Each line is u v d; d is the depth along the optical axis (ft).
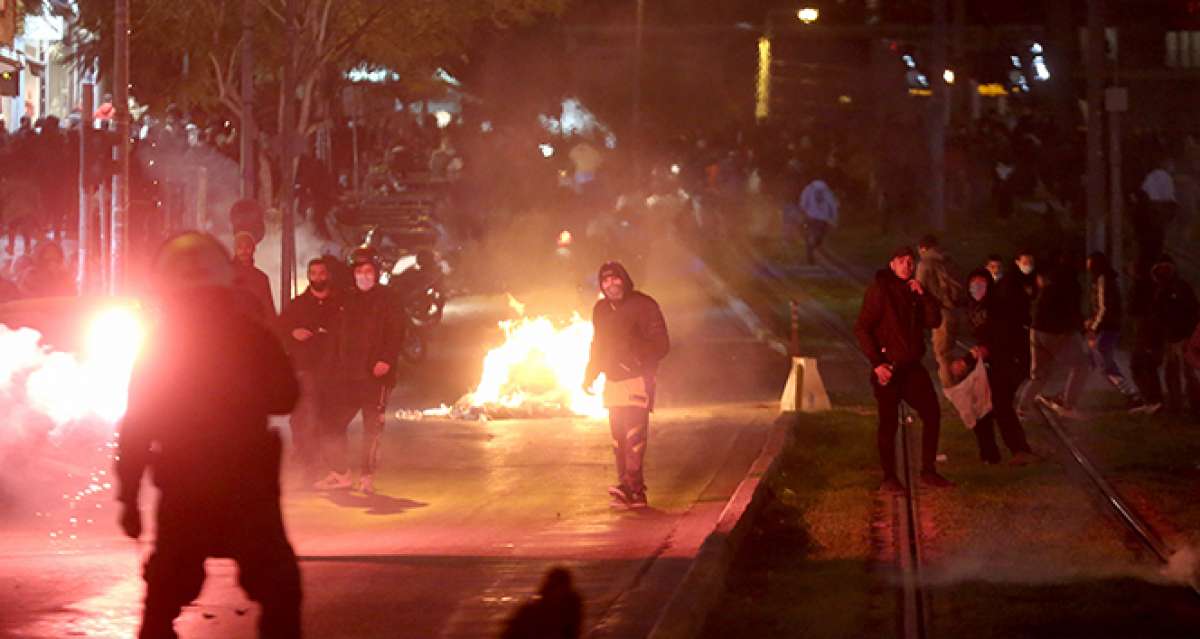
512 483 106.52
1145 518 90.33
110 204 189.78
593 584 70.90
